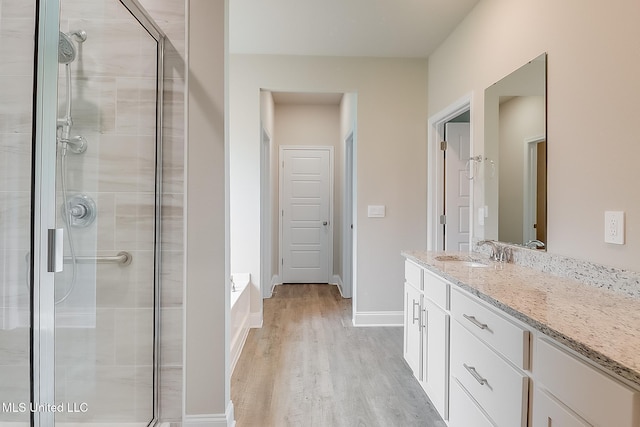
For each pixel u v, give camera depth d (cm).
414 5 255
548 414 101
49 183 155
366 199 347
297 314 387
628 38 134
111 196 171
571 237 164
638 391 74
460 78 280
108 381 171
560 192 171
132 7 162
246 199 344
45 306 154
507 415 121
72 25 162
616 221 139
